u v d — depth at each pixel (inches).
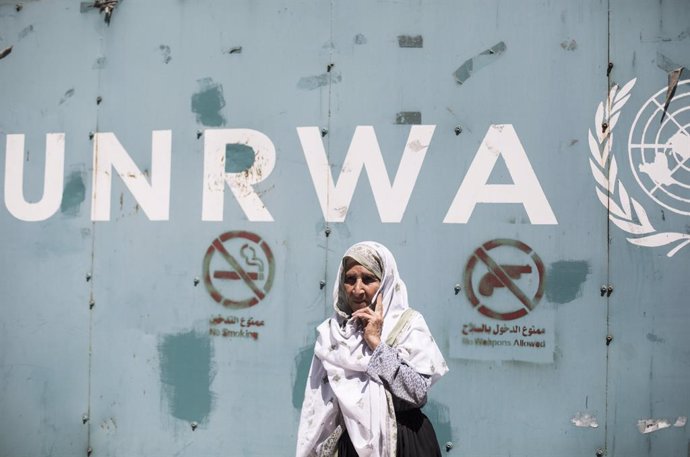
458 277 145.6
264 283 152.3
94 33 162.4
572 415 141.5
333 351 117.6
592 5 145.2
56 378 160.1
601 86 144.4
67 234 161.5
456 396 144.2
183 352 154.9
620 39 144.4
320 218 150.9
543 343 142.9
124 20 161.0
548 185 144.4
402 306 120.9
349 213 149.7
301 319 150.7
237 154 154.6
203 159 155.9
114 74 161.0
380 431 111.5
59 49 163.8
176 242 156.3
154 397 155.6
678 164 142.1
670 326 140.6
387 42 150.2
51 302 161.5
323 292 150.1
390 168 148.9
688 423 139.1
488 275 144.8
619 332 141.4
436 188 147.2
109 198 159.9
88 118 161.9
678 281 141.0
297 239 151.3
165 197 157.2
